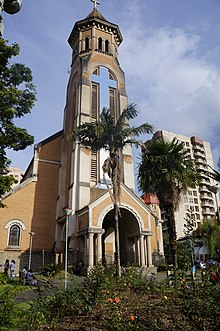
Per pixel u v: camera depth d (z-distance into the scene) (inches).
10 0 231.3
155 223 1206.3
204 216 3075.8
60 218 1194.0
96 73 1478.8
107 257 1182.9
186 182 703.7
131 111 796.0
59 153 1401.3
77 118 1295.5
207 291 279.1
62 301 328.2
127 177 1244.5
